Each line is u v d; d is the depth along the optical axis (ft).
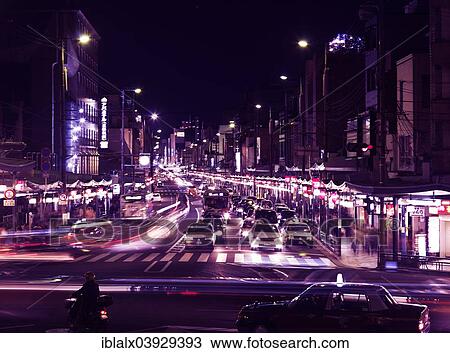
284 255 147.43
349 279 107.14
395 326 48.62
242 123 532.32
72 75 330.54
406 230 144.56
